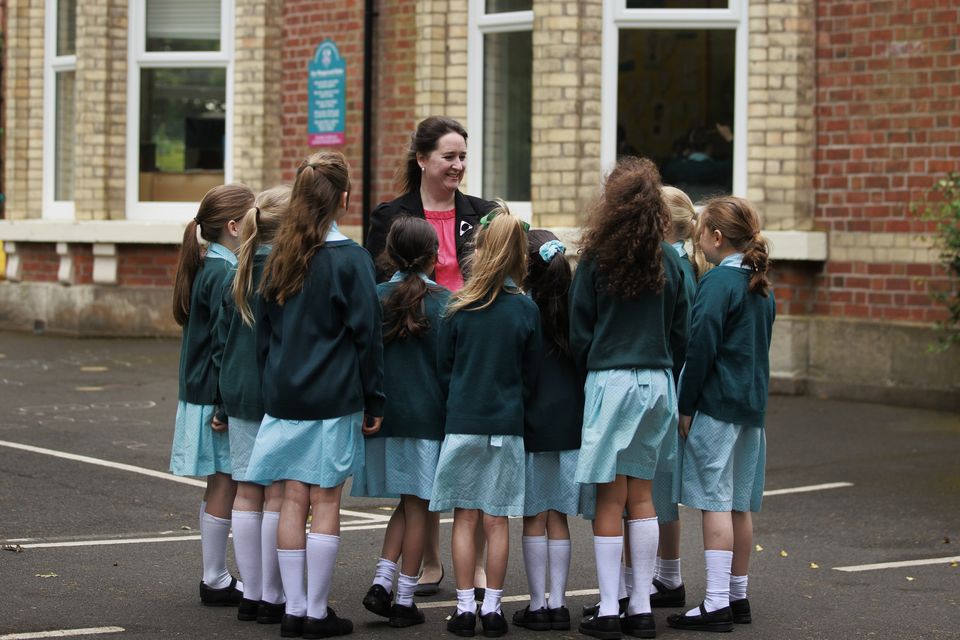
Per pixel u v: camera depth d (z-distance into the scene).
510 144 13.87
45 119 17.64
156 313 16.58
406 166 6.99
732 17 12.91
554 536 6.06
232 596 6.32
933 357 12.09
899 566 7.21
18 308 17.67
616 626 5.83
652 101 13.15
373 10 14.68
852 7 12.50
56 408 11.88
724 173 13.03
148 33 16.67
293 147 15.82
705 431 6.07
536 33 13.11
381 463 6.16
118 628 5.81
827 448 10.52
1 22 18.38
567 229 13.00
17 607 6.08
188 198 16.59
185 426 6.31
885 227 12.38
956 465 9.88
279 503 5.97
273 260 5.84
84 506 8.34
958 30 11.95
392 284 6.18
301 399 5.75
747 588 6.75
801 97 12.75
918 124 12.19
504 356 5.90
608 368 5.86
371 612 6.22
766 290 6.16
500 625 5.87
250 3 15.83
